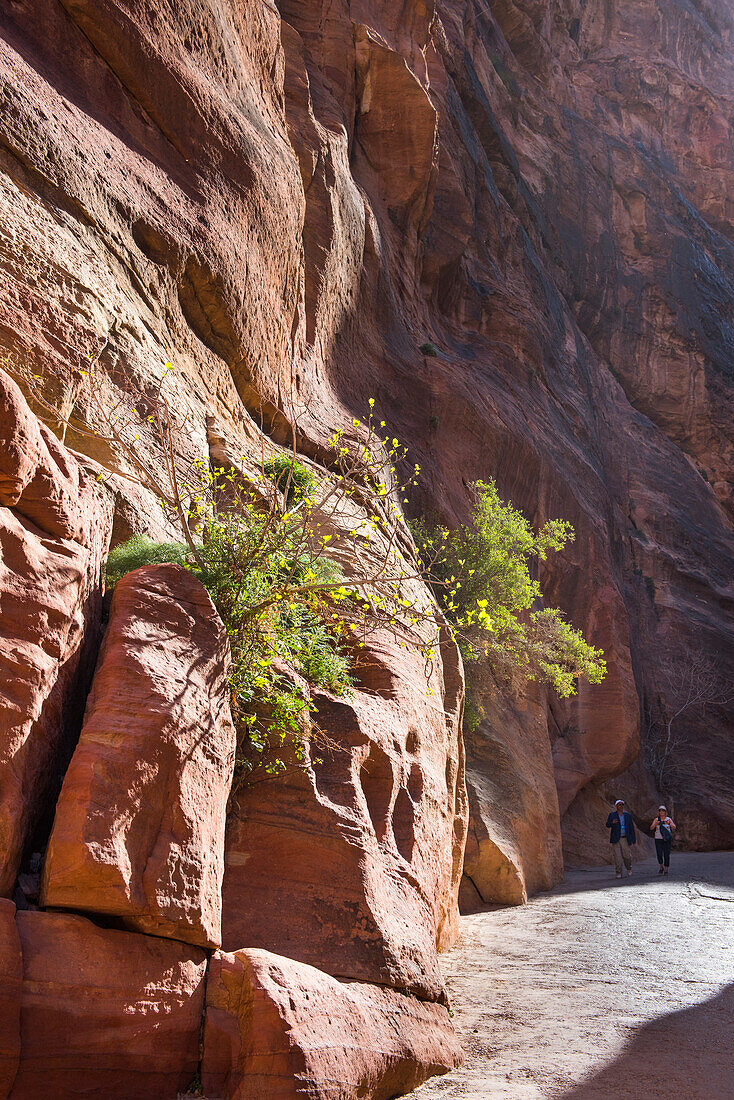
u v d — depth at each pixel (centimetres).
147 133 973
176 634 498
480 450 2098
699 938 903
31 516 478
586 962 795
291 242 1282
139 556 598
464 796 1104
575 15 4569
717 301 4175
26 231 694
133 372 795
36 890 408
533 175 3494
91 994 383
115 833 409
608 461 3309
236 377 1098
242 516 722
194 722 470
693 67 5053
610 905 1177
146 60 963
